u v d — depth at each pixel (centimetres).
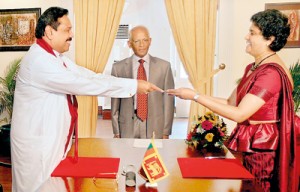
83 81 154
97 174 135
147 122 269
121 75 274
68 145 163
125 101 271
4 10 423
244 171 141
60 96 157
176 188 122
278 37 140
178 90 157
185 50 373
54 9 156
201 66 374
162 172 127
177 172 141
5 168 361
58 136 153
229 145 154
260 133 142
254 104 137
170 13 375
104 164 149
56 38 156
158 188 122
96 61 391
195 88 378
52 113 153
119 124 277
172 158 162
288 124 140
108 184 126
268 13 141
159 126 272
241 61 392
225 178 133
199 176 134
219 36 393
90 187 123
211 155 167
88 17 384
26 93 155
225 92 397
